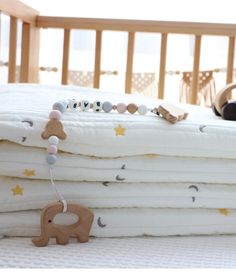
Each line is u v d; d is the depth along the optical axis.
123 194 0.70
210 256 0.64
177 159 0.72
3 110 0.71
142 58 1.78
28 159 0.67
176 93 1.79
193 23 1.53
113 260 0.61
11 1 1.37
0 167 0.67
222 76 1.76
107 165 0.69
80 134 0.68
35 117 0.69
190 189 0.72
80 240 0.67
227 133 0.73
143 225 0.71
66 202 0.66
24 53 1.58
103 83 1.79
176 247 0.67
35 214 0.69
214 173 0.73
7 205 0.68
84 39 1.78
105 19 1.56
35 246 0.65
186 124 0.73
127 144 0.69
